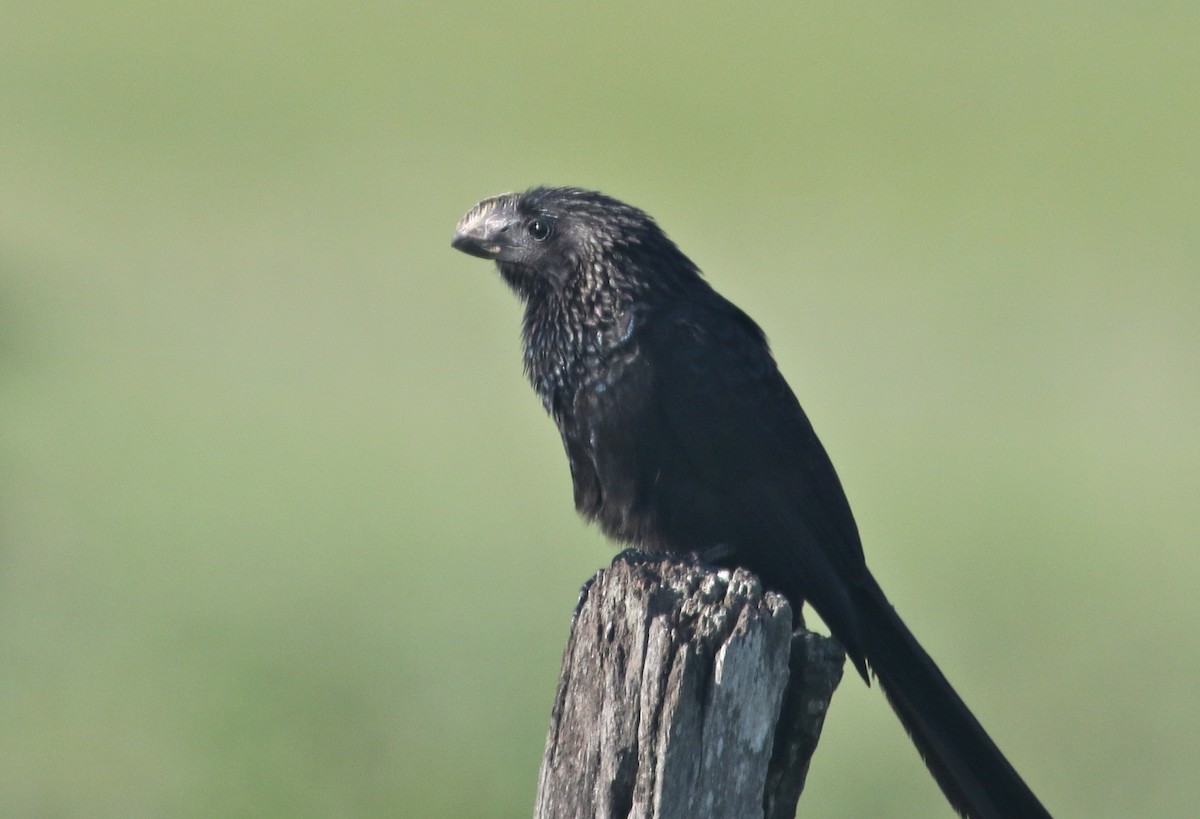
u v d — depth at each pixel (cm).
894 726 1678
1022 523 2261
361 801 1387
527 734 1505
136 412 2569
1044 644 1831
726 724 659
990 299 3344
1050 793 1518
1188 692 1702
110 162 4181
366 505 2217
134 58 5538
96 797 1403
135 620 1777
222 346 2881
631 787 672
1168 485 2417
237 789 1407
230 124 4694
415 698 1577
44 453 2388
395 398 2616
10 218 3625
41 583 1895
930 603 1959
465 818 1374
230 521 2122
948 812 1455
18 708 1563
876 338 3053
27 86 5066
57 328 2936
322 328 2959
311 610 1822
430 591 1883
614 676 686
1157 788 1520
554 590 1911
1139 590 1981
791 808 702
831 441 2562
